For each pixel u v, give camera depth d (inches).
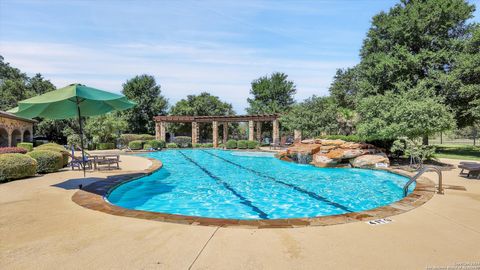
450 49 761.0
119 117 1284.4
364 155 536.1
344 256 126.2
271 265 117.1
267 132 1547.7
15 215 192.7
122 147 1079.6
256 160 719.1
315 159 573.9
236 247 136.4
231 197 319.3
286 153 694.5
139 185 382.9
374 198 314.2
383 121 492.4
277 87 1729.8
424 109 450.3
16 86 1218.6
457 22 783.7
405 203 226.8
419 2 806.5
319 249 134.2
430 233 157.2
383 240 146.1
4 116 784.3
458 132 1616.6
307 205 286.4
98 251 131.5
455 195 257.0
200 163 654.5
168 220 180.1
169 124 1480.1
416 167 463.2
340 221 178.7
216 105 1632.6
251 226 167.6
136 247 136.1
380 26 866.8
